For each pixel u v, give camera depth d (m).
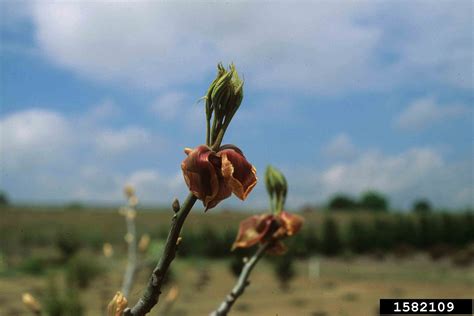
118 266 24.69
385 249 35.00
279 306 16.83
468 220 36.81
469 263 29.48
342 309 16.14
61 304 7.37
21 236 32.38
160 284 1.39
